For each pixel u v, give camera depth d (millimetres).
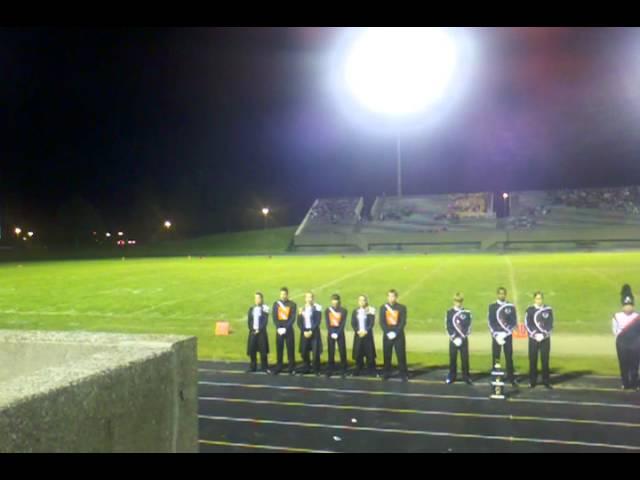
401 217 58781
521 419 8555
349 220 60000
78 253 58438
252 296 23062
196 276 30188
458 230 53344
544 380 10508
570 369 11883
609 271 27344
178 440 2627
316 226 59594
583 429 8055
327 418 8758
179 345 2674
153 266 38125
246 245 58812
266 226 73000
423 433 7969
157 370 2486
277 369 12055
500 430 8055
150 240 79438
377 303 21031
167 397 2559
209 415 8984
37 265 42656
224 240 62250
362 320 11695
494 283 24531
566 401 9531
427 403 9523
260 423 8531
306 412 9109
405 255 44375
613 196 56844
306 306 12031
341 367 12492
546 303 19875
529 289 22656
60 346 2748
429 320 18094
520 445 7426
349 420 8648
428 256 42250
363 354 11727
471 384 10789
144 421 2381
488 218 56312
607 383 10703
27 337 2822
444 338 15680
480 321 17797
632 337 10258
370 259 40281
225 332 16703
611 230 47875
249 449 7410
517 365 12367
